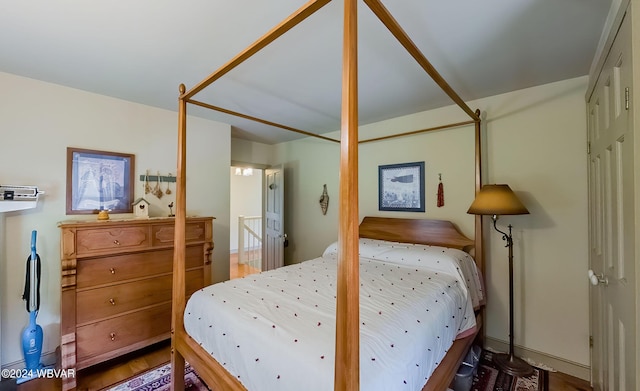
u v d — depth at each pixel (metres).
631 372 1.04
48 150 2.27
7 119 2.10
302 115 3.17
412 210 3.01
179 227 1.80
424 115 2.94
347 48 0.85
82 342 2.03
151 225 2.40
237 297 1.66
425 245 2.73
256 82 2.26
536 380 2.05
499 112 2.47
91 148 2.48
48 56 1.85
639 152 0.93
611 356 1.36
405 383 1.11
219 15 1.43
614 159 1.27
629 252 1.05
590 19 1.44
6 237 2.08
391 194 3.18
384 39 1.64
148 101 2.71
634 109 0.95
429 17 1.43
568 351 2.14
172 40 1.66
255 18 1.45
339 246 0.86
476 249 2.48
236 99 2.66
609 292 1.38
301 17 1.00
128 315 2.27
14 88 2.12
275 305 1.54
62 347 1.94
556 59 1.86
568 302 2.14
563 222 2.17
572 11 1.38
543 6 1.35
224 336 1.40
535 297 2.29
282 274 2.16
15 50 1.77
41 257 2.21
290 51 1.78
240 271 5.42
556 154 2.20
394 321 1.36
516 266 2.38
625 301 1.11
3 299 2.06
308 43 1.68
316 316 1.40
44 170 2.24
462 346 1.79
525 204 2.34
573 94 2.14
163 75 2.14
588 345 2.06
